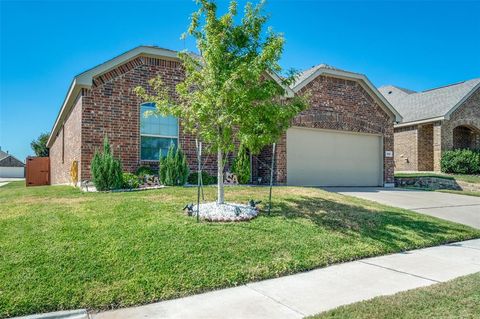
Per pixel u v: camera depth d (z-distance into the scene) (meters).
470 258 6.24
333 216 8.20
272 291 4.59
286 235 6.59
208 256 5.44
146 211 7.34
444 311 3.68
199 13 7.71
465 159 19.95
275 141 7.96
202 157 13.54
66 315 3.90
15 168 64.62
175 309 4.05
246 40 7.92
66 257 5.03
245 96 7.16
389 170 17.25
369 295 4.39
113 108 12.16
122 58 12.17
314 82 15.18
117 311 4.02
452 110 20.81
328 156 15.69
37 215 6.84
